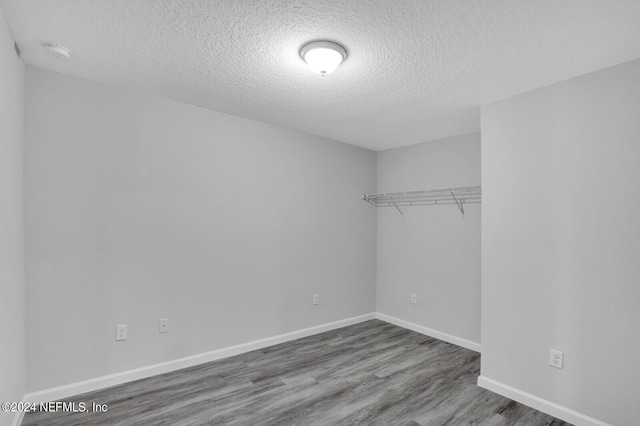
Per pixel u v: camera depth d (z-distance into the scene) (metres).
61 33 1.77
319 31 1.71
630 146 1.93
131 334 2.54
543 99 2.32
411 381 2.66
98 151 2.41
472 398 2.41
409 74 2.18
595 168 2.06
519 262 2.41
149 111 2.63
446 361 3.07
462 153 3.61
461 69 2.10
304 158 3.69
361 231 4.29
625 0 1.42
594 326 2.05
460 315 3.54
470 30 1.68
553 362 2.21
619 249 1.96
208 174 2.96
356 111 2.93
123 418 2.08
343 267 4.09
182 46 1.89
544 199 2.29
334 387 2.54
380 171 4.45
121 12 1.58
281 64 2.08
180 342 2.79
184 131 2.81
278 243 3.46
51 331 2.22
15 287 1.89
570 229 2.16
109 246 2.45
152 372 2.64
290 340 3.55
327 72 1.95
